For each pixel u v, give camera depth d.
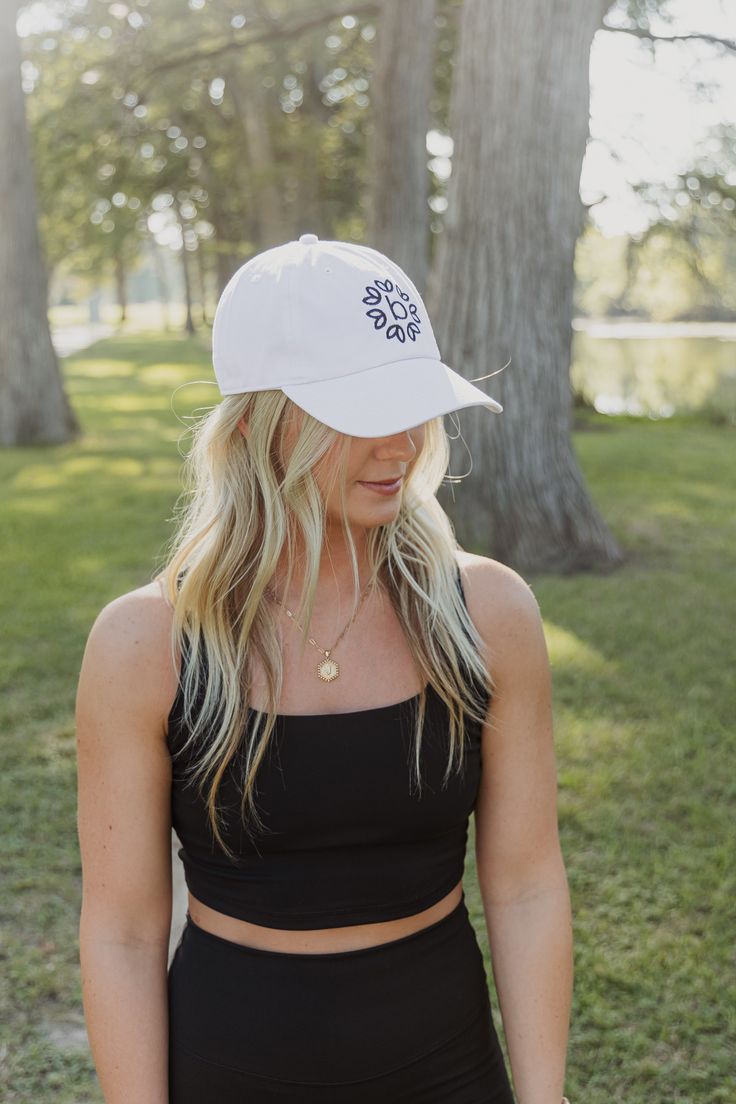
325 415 1.24
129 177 21.72
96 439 15.29
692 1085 2.77
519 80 7.30
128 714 1.32
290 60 16.83
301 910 1.31
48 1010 3.08
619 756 4.66
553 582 7.47
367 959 1.33
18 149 14.26
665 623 6.59
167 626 1.34
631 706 5.23
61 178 17.98
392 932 1.35
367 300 1.28
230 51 14.99
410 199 14.55
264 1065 1.30
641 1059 2.85
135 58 15.27
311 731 1.30
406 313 1.31
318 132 22.47
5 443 14.63
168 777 1.35
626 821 4.07
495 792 1.44
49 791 4.35
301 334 1.26
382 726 1.32
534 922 1.44
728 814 4.12
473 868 3.79
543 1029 1.41
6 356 14.58
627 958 3.25
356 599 1.32
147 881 1.36
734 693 5.43
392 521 1.33
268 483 1.32
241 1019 1.31
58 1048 2.93
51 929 3.45
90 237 24.20
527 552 7.82
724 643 6.23
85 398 21.89
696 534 9.22
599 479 12.09
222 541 1.33
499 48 7.30
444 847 1.37
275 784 1.30
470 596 1.41
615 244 18.11
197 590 1.32
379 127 14.50
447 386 1.29
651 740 4.82
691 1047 2.90
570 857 3.83
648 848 3.89
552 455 7.86
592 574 7.75
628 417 19.53
